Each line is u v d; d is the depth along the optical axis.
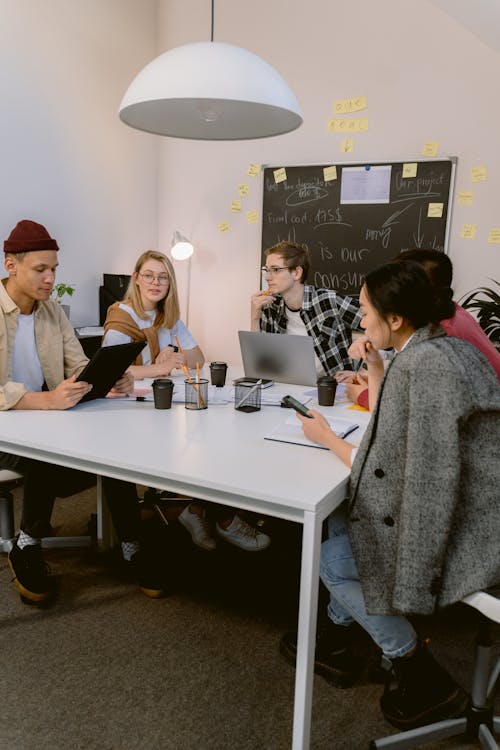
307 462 1.41
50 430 1.65
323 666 1.61
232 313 4.26
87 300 3.86
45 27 3.35
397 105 3.57
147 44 4.16
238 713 1.48
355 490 1.29
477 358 1.22
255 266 4.12
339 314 2.85
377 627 1.39
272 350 2.32
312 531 1.18
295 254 2.78
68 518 2.66
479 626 1.33
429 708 1.42
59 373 2.19
